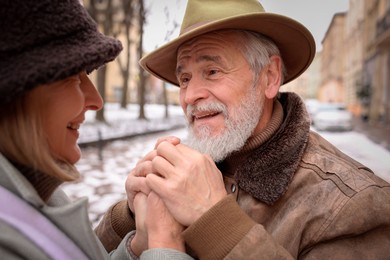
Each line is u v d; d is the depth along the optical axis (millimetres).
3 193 758
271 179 1255
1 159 764
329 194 1188
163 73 1744
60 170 828
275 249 1045
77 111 875
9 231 718
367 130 17141
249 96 1367
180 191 1141
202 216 1094
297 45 1482
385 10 20797
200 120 1406
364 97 24406
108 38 877
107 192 5770
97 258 860
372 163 8305
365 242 1155
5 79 689
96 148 11336
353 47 27172
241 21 1255
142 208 1261
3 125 768
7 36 722
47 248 746
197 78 1380
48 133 838
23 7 736
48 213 815
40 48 757
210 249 1067
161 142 1256
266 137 1345
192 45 1365
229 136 1348
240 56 1357
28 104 780
